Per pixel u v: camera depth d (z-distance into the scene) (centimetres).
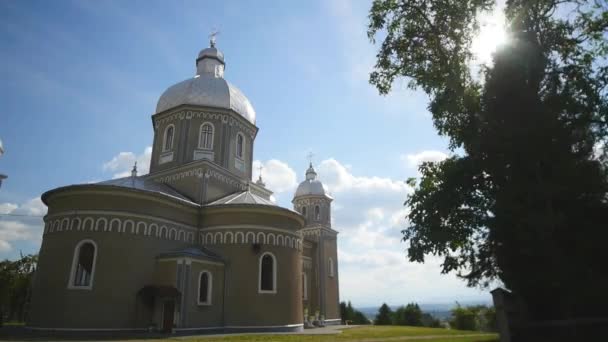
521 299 1388
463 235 1636
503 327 1298
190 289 2394
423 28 1830
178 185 3053
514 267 1454
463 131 1714
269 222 2806
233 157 3309
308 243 4503
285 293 2739
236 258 2670
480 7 1659
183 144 3162
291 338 2139
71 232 2300
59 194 2417
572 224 1420
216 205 2764
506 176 1546
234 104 3412
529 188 1441
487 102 1648
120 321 2228
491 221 1490
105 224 2325
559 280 1319
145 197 2467
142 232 2422
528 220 1368
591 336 1270
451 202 1634
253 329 2559
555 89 1597
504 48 1639
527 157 1487
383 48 1877
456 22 1711
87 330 2144
